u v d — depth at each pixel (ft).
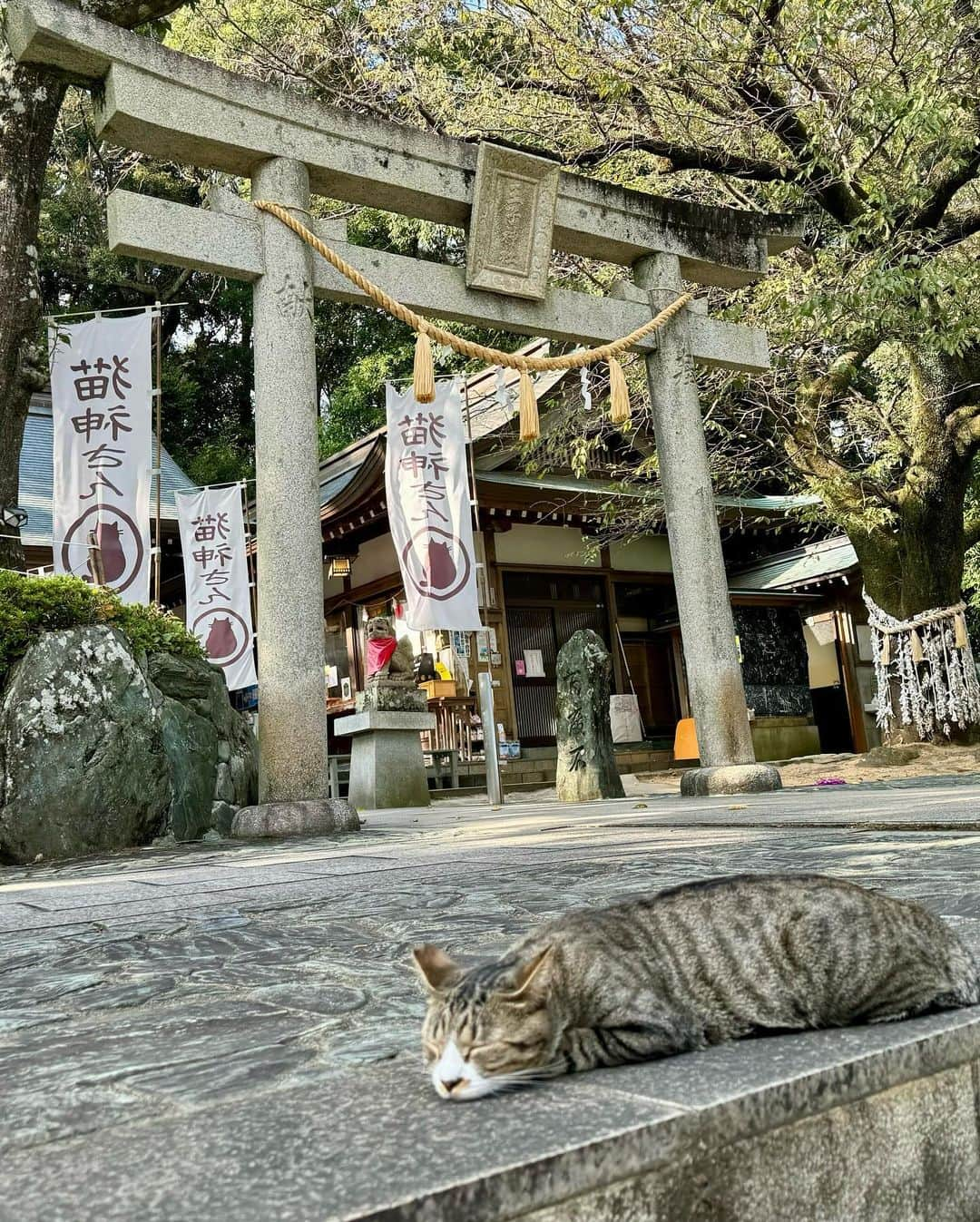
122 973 9.32
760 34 37.35
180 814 25.82
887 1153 5.20
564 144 43.78
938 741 50.65
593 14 36.17
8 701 24.13
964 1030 5.68
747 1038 5.86
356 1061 5.99
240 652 51.80
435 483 39.19
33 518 59.00
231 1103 5.27
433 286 30.83
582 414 57.31
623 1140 4.27
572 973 5.44
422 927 10.84
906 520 50.96
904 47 37.06
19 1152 4.70
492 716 43.62
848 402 55.36
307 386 27.37
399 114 46.44
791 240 38.27
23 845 23.18
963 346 47.19
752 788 33.17
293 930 11.19
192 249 26.50
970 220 42.83
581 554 68.18
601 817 26.61
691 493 34.78
